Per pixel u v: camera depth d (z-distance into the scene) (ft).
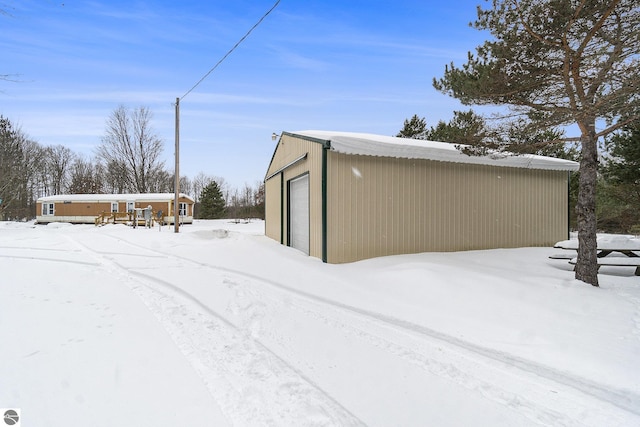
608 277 21.08
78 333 10.62
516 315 13.50
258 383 8.13
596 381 8.64
